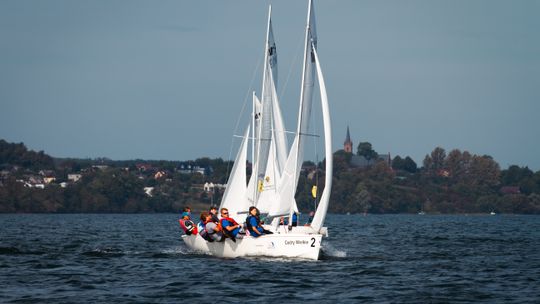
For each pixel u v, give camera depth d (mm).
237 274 76188
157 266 83625
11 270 80500
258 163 106250
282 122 109250
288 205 91125
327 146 91625
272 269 80188
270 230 92688
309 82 90875
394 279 74812
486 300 63000
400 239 155625
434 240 151375
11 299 61875
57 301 61031
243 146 118250
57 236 160500
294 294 64750
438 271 82688
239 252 90562
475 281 74250
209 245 94500
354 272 79812
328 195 91625
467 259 98875
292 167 91125
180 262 87438
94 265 85438
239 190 117438
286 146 109750
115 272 78562
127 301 61219
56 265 85562
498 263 93125
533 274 80688
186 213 100875
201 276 74875
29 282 71125
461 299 63344
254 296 63594
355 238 160000
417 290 67750
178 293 64875
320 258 96312
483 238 160750
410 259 98062
